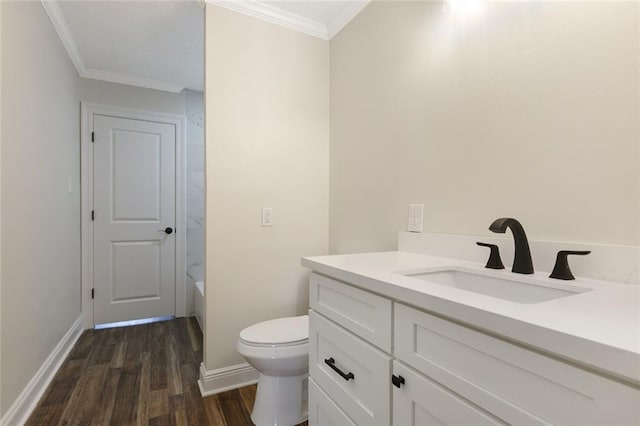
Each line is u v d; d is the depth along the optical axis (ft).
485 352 1.92
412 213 4.88
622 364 1.32
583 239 2.96
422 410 2.35
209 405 5.55
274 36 6.50
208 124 5.90
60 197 7.32
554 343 1.54
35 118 5.74
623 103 2.72
